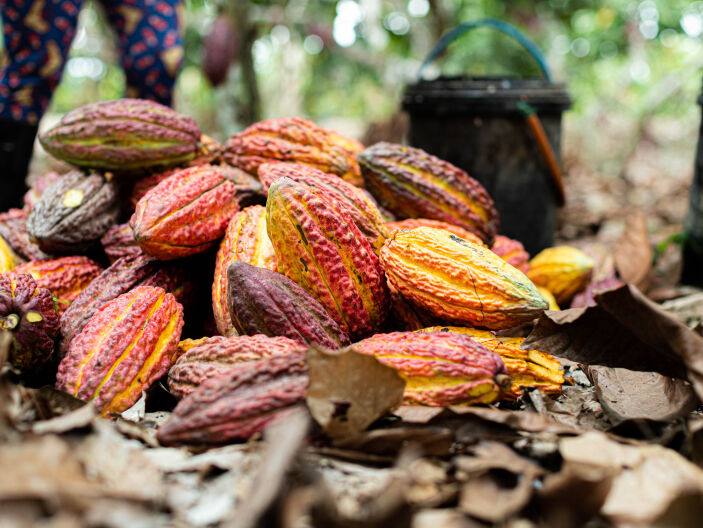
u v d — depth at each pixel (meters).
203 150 1.14
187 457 0.68
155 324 0.83
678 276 1.44
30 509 0.55
